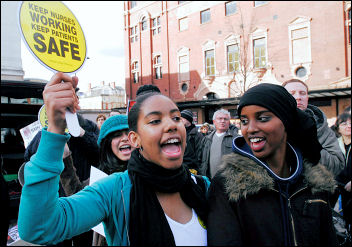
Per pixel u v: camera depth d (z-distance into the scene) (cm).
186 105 1677
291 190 108
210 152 395
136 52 2214
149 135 96
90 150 252
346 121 280
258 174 101
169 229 93
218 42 1723
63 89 87
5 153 478
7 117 488
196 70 1841
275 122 104
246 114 108
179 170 104
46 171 84
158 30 2075
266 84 110
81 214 91
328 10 1334
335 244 108
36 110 518
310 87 1383
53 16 116
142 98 104
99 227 138
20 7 104
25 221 82
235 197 100
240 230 99
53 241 85
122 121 191
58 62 116
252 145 109
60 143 87
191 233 100
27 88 512
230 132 390
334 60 1320
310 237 101
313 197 108
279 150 111
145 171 98
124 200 97
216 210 103
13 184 463
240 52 1556
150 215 94
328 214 111
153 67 2097
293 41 1450
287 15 1456
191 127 436
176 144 100
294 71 1438
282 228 99
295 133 115
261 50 1566
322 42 1353
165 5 2002
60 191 218
